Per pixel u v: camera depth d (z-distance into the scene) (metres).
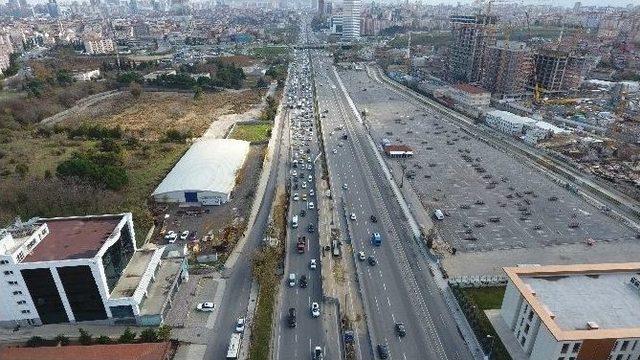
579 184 172.62
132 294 96.25
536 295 86.94
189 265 117.56
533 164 193.50
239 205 153.12
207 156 179.62
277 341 91.94
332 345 91.12
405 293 107.12
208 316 99.12
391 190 166.88
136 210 143.62
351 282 111.12
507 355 87.19
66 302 94.50
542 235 134.12
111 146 197.00
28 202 143.38
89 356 81.44
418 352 89.06
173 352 88.88
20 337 93.62
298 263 119.44
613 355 77.19
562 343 74.50
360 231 136.12
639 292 88.00
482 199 159.25
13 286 91.19
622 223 141.75
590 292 88.00
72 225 105.50
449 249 125.81
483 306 101.44
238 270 116.25
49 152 198.62
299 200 157.88
